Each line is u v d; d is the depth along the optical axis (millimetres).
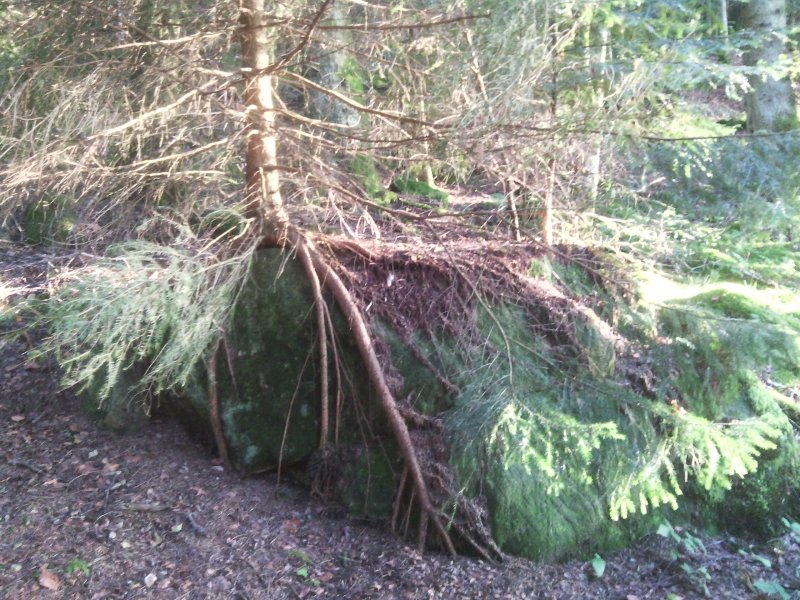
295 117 4605
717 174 4727
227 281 4391
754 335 4402
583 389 4684
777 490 4867
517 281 5035
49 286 4375
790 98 7883
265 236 4852
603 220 5047
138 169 4559
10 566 3832
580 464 4461
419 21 4539
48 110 4641
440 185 7738
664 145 4320
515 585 4191
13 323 5691
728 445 3986
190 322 4012
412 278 4918
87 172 4430
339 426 4746
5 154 4551
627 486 4234
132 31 4656
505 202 5508
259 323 4816
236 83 4547
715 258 5273
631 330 4969
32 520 4164
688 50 4445
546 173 4777
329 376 4754
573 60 4668
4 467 4559
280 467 4816
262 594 4012
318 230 5125
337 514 4656
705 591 4234
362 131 4891
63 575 3846
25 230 5992
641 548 4578
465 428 4414
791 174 4344
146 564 4047
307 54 5160
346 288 4789
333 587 4133
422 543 4426
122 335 3674
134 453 4844
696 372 4750
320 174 4805
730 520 4848
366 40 5016
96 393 5031
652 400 4734
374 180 6129
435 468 4473
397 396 4652
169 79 4633
